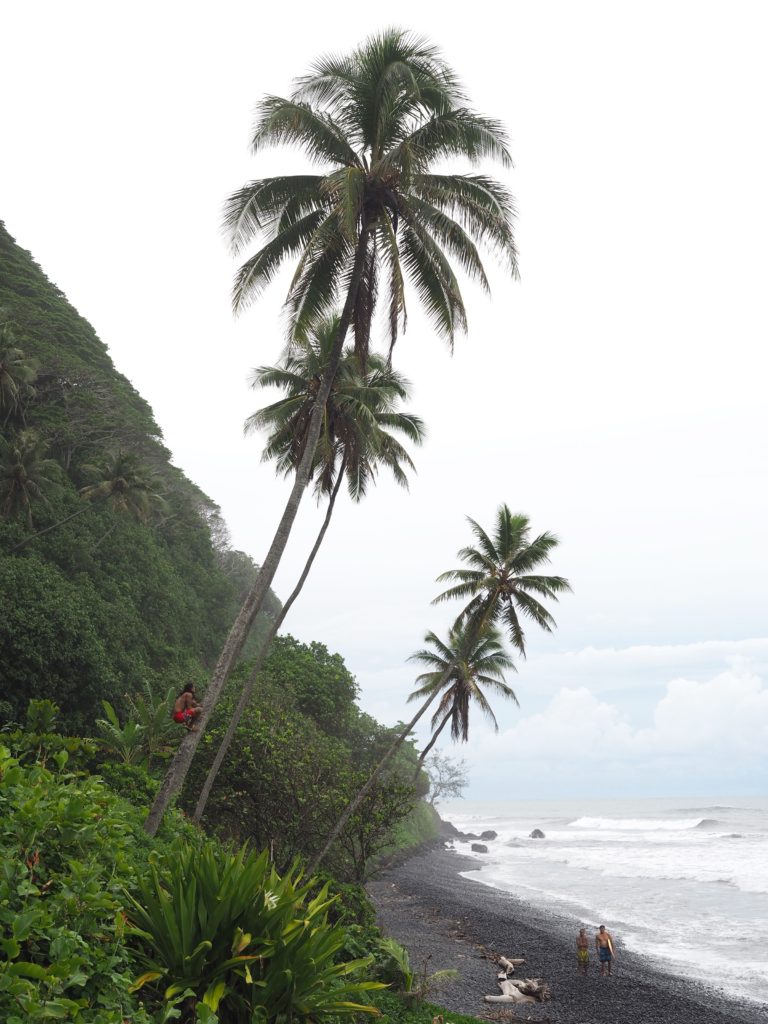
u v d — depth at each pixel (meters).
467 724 39.94
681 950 32.41
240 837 27.97
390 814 28.50
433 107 18.80
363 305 19.34
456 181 18.86
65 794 8.15
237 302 19.33
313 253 18.39
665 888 51.47
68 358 74.50
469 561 33.19
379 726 50.84
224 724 27.38
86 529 59.62
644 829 118.81
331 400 23.41
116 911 7.06
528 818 184.12
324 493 25.48
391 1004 15.88
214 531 98.19
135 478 60.47
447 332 19.58
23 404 64.75
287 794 25.91
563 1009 23.61
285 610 25.55
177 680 49.00
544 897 48.44
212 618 74.81
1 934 5.80
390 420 27.08
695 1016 23.20
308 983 7.79
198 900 7.61
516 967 28.75
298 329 19.56
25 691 34.78
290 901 7.83
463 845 98.56
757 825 113.00
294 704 39.41
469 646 32.94
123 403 84.88
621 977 27.33
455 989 24.91
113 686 38.78
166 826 14.38
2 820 7.05
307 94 18.92
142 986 7.21
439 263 19.03
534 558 32.62
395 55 18.48
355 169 17.06
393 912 40.22
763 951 31.94
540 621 32.84
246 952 7.54
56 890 7.05
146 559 64.88
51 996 5.59
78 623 39.03
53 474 61.62
